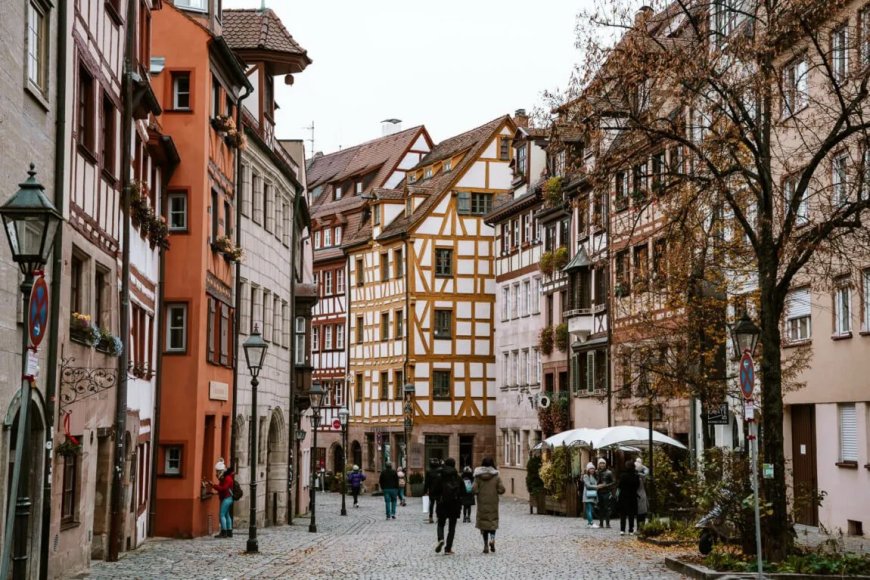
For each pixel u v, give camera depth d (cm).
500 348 6419
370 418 7338
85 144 1944
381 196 7262
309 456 5075
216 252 3209
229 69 3269
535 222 5894
